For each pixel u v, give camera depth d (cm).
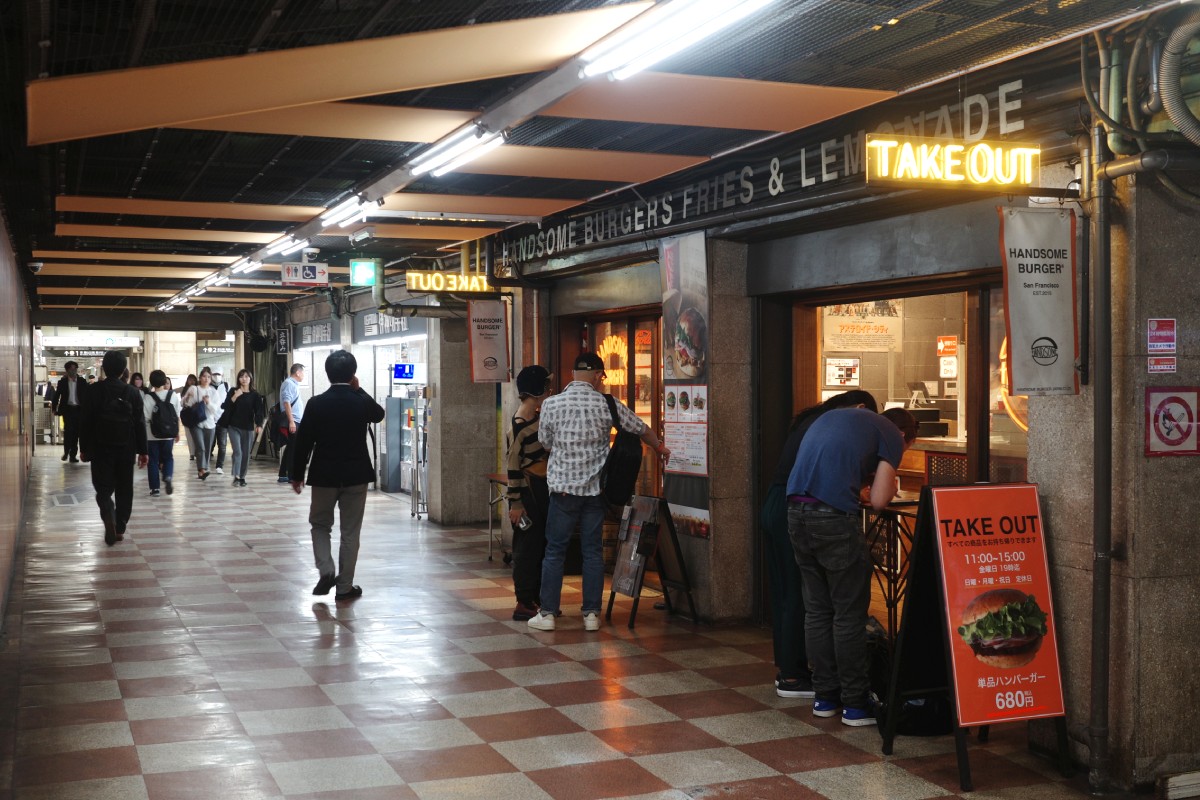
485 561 1020
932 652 518
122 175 716
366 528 1252
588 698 581
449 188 784
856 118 603
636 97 532
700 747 506
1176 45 412
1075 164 486
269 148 645
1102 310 455
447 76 483
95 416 1099
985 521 488
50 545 1107
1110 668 463
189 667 638
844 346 892
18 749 495
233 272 1355
